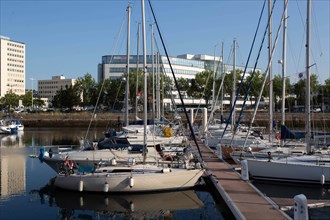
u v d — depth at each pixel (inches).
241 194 610.2
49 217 576.1
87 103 3752.5
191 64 4633.4
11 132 2310.5
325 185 745.6
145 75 792.9
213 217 586.6
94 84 3831.2
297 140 989.2
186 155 805.2
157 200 677.9
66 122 2928.2
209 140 1284.4
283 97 992.2
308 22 804.6
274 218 482.0
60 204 644.1
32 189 749.3
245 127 1366.9
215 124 1681.8
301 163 761.6
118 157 812.0
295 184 756.6
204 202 669.9
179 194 705.6
